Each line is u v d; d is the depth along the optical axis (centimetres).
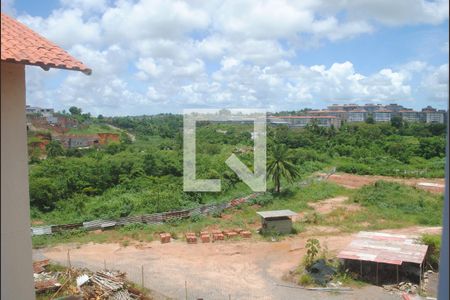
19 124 711
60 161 4028
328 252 2189
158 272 1988
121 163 4028
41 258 2056
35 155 4988
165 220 2922
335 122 12450
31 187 3175
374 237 2114
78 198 3266
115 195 3519
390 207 3300
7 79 686
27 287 732
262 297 1697
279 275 1953
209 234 2598
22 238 719
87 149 6003
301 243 2442
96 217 2903
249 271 2014
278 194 3734
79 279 1612
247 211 3203
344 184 4466
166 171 4091
